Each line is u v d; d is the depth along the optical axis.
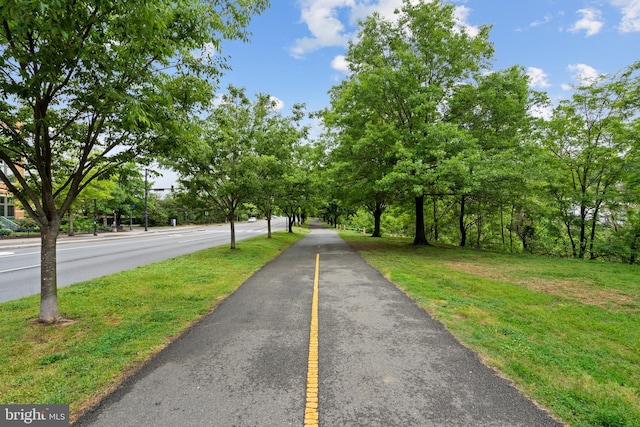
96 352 3.80
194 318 5.17
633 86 13.55
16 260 13.04
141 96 4.44
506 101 14.00
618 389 3.09
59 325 4.80
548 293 7.17
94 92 4.18
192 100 5.52
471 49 15.74
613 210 15.34
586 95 14.66
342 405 2.74
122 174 6.00
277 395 2.89
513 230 22.19
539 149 14.78
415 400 2.81
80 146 5.77
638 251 13.68
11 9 2.66
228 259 11.89
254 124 14.60
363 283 7.93
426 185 13.49
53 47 3.67
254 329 4.67
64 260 12.83
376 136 14.03
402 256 13.40
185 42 4.85
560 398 2.86
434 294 6.70
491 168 12.07
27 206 4.89
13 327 4.70
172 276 8.52
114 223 42.88
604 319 5.46
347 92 15.88
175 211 65.12
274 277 8.75
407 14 16.66
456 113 15.94
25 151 5.15
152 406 2.72
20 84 4.08
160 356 3.74
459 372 3.35
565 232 17.91
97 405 2.75
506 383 3.12
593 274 9.41
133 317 5.20
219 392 2.95
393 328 4.71
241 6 5.74
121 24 3.75
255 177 12.84
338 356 3.73
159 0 3.50
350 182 16.75
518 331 4.62
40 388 3.02
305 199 19.62
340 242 21.19
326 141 18.73
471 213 20.91
